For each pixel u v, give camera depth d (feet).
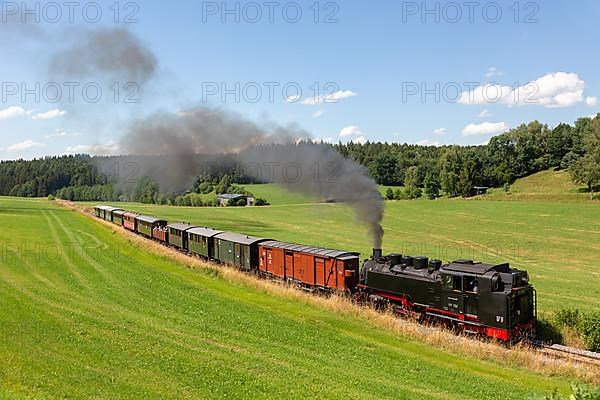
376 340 60.29
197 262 115.75
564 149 379.76
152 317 64.59
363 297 80.23
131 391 38.88
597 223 208.44
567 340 62.80
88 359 45.91
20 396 35.81
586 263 137.18
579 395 24.00
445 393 42.98
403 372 48.29
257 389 40.81
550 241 176.45
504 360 54.49
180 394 38.88
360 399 39.60
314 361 49.90
